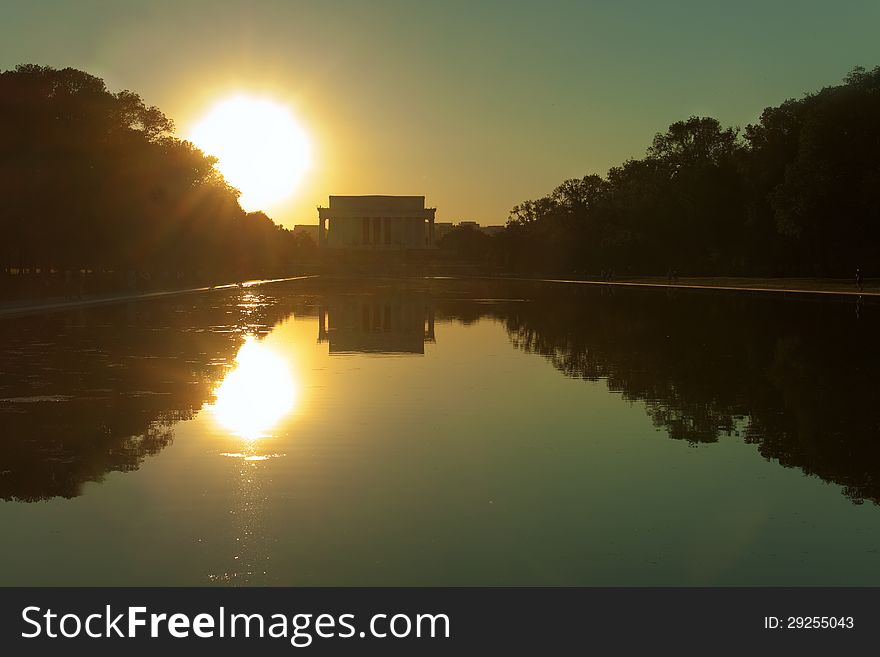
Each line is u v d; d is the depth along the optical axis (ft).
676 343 133.28
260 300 282.15
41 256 290.35
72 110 258.57
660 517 44.96
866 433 64.49
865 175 281.54
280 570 38.09
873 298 222.28
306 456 57.88
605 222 496.23
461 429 66.90
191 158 361.71
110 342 135.13
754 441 62.28
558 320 187.42
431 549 40.47
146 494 48.78
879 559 39.09
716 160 435.12
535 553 39.99
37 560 38.99
